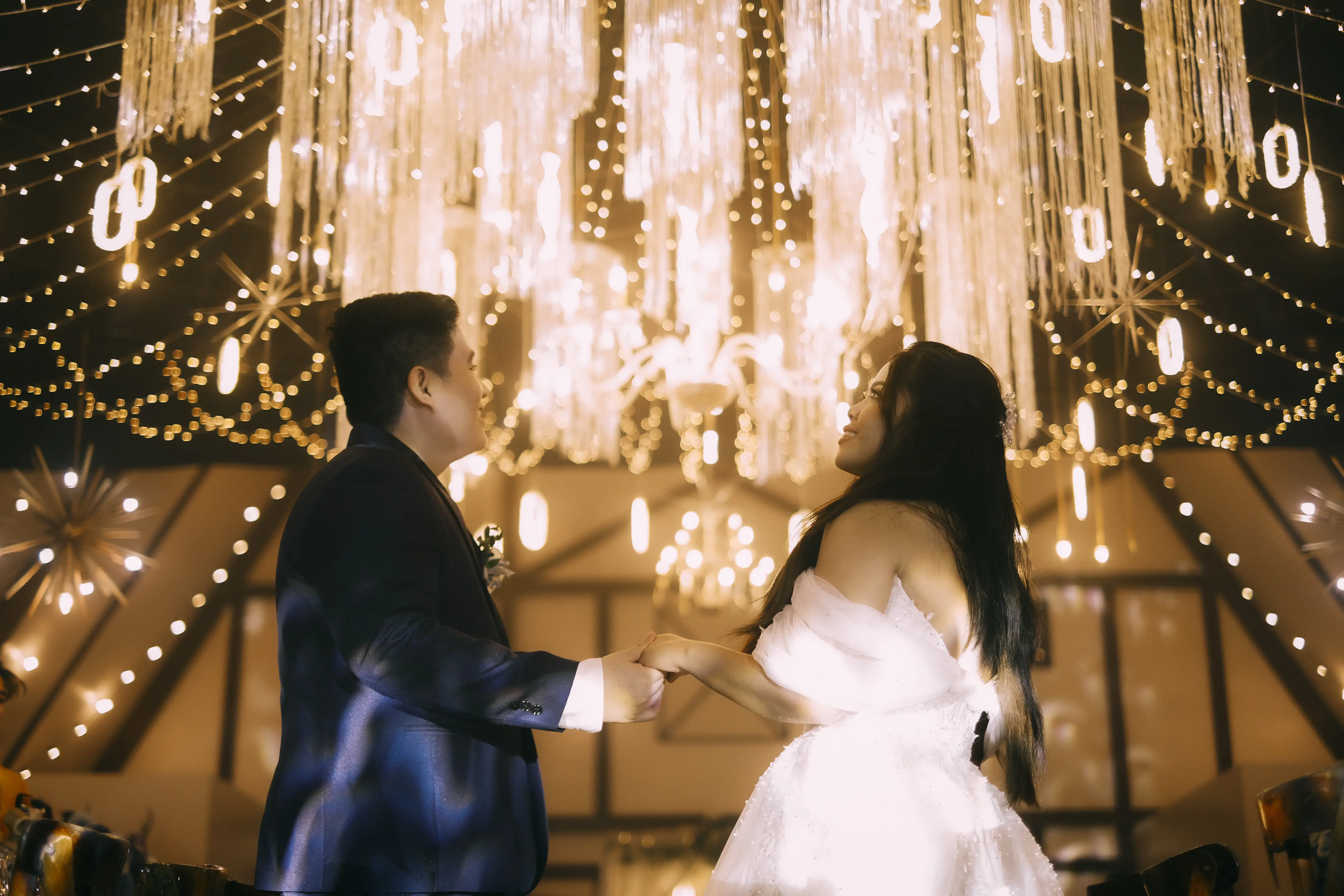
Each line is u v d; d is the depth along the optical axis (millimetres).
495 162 4055
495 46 4195
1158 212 6277
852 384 5523
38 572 6629
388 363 1802
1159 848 6301
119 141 3885
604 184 6574
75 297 6527
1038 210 4484
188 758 6445
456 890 1545
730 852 1696
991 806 1661
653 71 4215
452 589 1669
